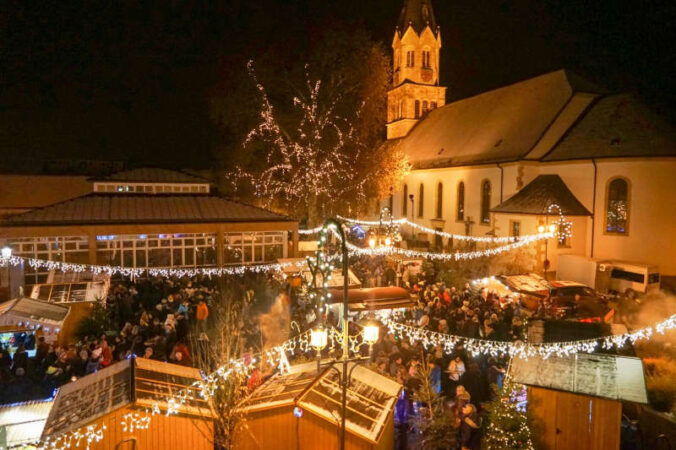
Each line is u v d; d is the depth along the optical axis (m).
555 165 31.59
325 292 8.46
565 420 9.95
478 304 18.83
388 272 25.33
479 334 15.67
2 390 12.48
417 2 55.47
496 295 20.44
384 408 9.70
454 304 19.80
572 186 30.45
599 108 31.75
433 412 10.87
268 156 37.78
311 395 9.37
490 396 12.64
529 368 10.52
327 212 39.91
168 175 36.81
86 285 18.80
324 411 9.03
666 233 26.83
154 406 8.60
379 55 38.72
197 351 14.47
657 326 16.58
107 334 15.94
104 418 8.36
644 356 15.12
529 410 10.26
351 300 15.39
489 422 10.41
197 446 8.94
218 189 43.44
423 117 55.69
